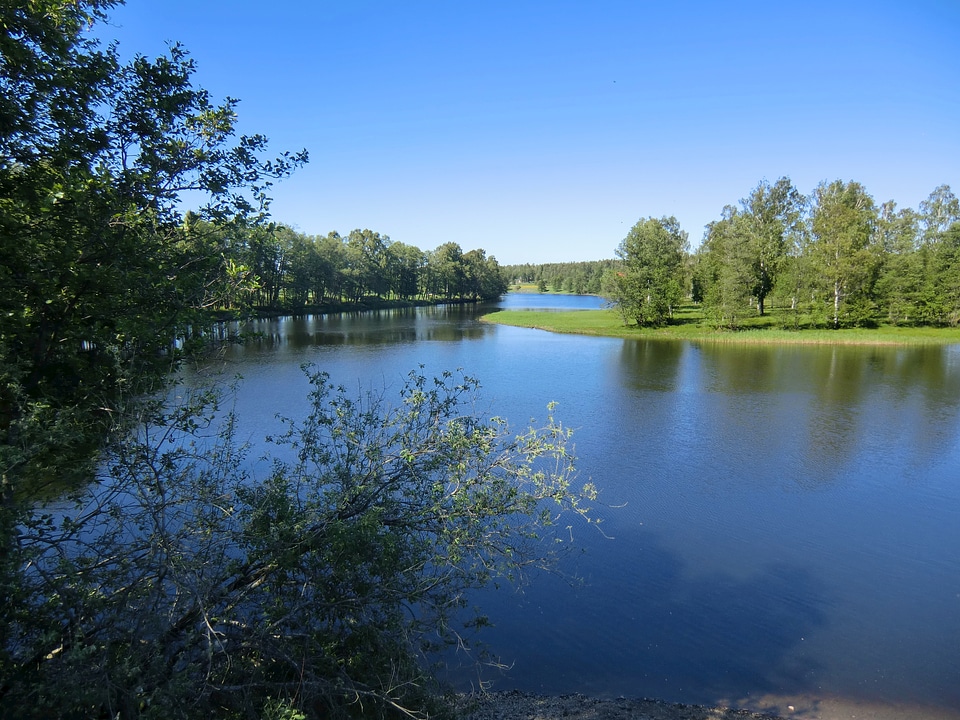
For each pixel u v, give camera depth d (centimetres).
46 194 734
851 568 1406
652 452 2280
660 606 1235
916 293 6988
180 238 841
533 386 3584
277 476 735
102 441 651
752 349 5494
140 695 533
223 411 2684
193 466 698
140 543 620
